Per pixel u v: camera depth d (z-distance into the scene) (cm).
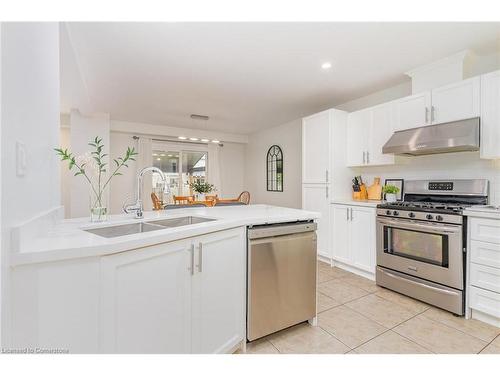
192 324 140
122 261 108
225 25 216
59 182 170
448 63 271
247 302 174
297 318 195
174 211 222
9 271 84
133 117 526
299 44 246
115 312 107
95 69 301
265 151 650
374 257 295
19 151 96
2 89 80
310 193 389
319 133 374
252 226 178
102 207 168
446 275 225
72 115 469
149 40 239
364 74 314
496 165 249
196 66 293
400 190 325
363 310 229
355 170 381
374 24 214
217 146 700
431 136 257
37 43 121
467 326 201
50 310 91
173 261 130
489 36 231
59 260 93
